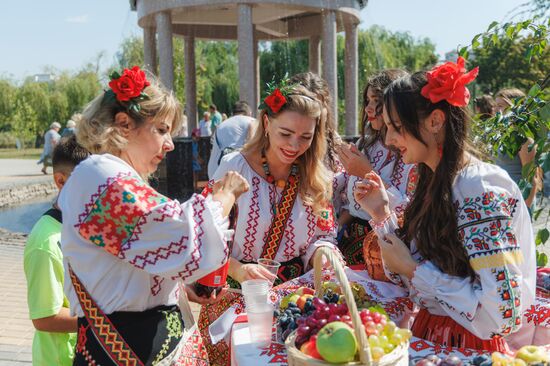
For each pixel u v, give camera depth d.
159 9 13.22
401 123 1.93
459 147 1.91
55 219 2.36
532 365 1.71
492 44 3.67
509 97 5.52
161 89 1.92
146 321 1.83
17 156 33.88
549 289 2.54
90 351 1.82
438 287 1.93
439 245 1.93
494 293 1.80
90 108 1.87
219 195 1.95
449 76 1.85
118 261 1.78
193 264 1.71
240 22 12.76
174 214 1.71
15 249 7.87
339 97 26.45
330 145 3.39
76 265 1.78
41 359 2.39
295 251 2.76
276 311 2.17
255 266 2.49
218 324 2.53
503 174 1.89
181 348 1.90
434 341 2.06
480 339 2.00
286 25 15.35
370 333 1.65
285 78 2.68
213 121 15.91
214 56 34.94
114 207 1.70
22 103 41.09
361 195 2.23
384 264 2.33
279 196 2.73
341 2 13.47
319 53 15.62
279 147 2.59
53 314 2.26
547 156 2.88
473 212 1.84
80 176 1.74
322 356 1.57
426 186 2.10
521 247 1.94
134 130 1.86
